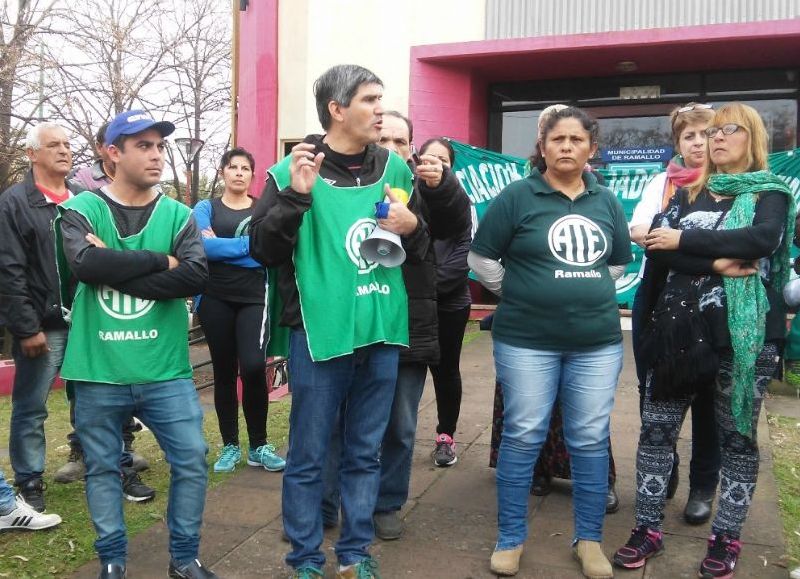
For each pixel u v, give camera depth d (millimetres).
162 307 2902
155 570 3137
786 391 6047
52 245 3773
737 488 3010
